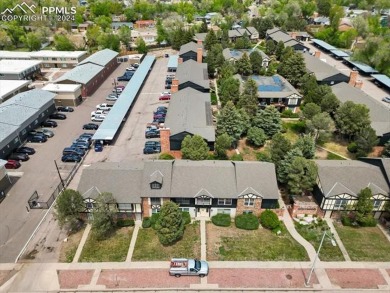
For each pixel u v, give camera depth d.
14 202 55.62
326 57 135.00
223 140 63.25
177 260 43.12
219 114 70.75
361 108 67.50
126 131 78.00
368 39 121.12
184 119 69.56
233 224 51.69
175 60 121.62
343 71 118.12
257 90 81.00
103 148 70.94
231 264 44.75
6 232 49.53
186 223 51.38
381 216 53.25
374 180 52.56
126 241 48.31
